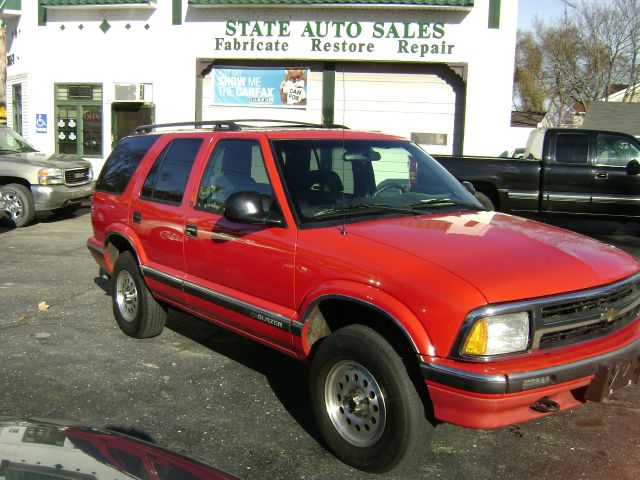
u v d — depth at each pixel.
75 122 17.45
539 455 3.75
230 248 4.32
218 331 6.01
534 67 43.06
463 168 11.02
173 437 3.94
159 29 16.23
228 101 16.17
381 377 3.31
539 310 3.14
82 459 1.96
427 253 3.42
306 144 4.38
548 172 10.74
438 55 14.77
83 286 7.58
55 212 13.16
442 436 3.98
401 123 15.35
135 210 5.47
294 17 15.30
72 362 5.18
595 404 4.43
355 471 3.56
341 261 3.56
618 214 10.79
